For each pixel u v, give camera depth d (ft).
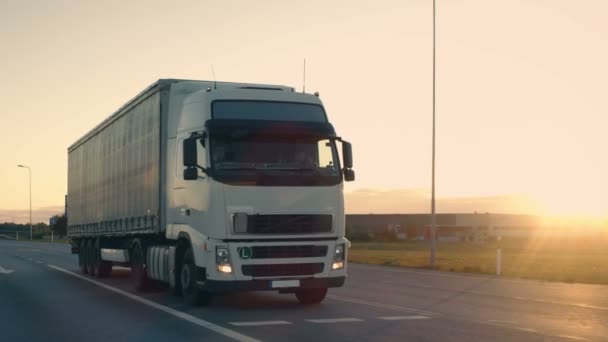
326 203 49.24
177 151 53.83
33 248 213.66
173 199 54.39
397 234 393.29
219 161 47.73
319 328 40.78
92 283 76.23
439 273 96.84
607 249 248.32
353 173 50.88
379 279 83.87
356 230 392.47
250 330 40.01
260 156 48.39
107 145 77.71
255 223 47.50
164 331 39.99
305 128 49.24
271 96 50.44
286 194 48.26
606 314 48.44
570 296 61.98
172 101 55.83
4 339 37.93
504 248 249.14
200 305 51.60
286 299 57.77
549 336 38.19
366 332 39.24
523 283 77.87
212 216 47.47
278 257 47.96
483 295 62.44
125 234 68.08
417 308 51.55
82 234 91.91
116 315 47.57
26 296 61.82
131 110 66.59
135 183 64.34
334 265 49.39
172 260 54.49
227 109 49.14
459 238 390.01
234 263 47.11
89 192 87.61
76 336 38.78
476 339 36.99
